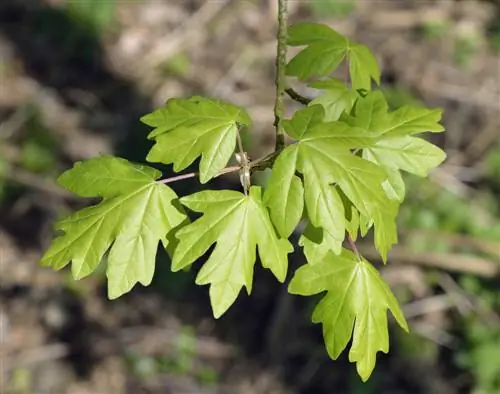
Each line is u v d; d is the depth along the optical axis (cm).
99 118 703
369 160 269
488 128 688
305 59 322
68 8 763
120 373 596
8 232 641
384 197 246
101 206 266
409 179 640
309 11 774
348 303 270
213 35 763
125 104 715
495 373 568
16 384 586
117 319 614
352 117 281
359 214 256
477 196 646
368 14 779
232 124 261
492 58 744
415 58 739
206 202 253
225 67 740
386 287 279
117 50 750
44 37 755
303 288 269
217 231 252
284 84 302
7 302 617
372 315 272
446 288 607
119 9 779
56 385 589
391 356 586
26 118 696
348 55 321
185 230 252
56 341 605
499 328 588
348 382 582
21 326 609
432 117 283
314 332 603
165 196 267
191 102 267
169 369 598
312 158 245
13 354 597
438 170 655
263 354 603
